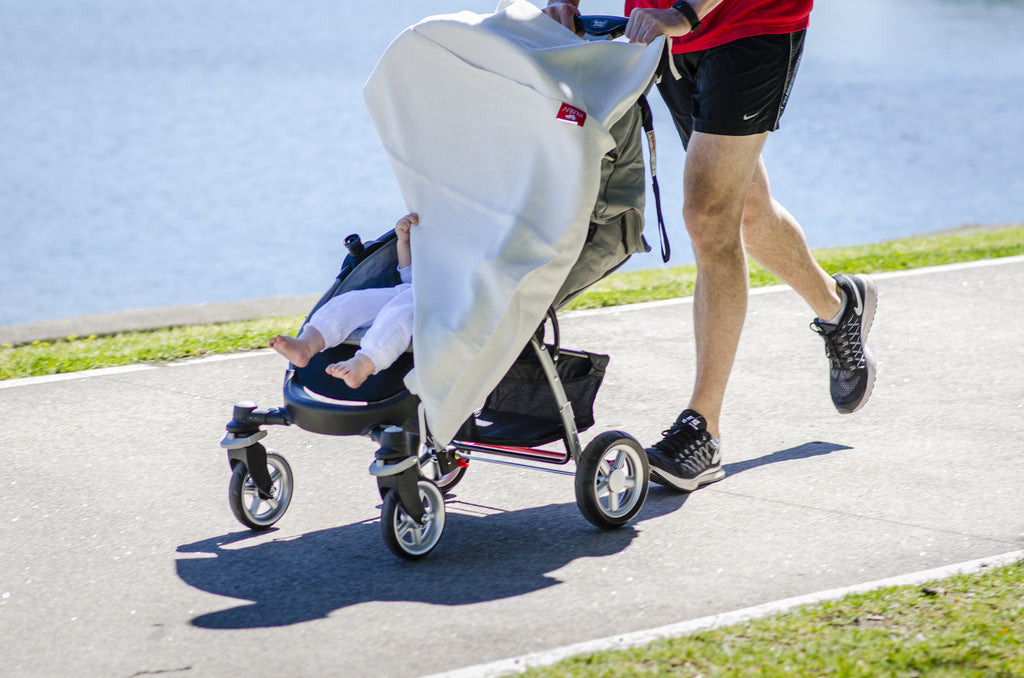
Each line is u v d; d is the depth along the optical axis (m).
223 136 87.56
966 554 11.20
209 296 45.44
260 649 9.65
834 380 15.44
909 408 15.96
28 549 11.98
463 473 13.51
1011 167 70.19
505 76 11.57
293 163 76.44
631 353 19.19
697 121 12.93
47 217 62.28
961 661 8.76
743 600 10.34
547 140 11.30
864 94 102.56
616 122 11.55
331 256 52.34
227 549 11.91
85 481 13.95
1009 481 13.17
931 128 85.31
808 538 11.75
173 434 15.68
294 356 11.77
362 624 10.05
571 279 11.90
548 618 10.09
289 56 140.25
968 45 141.12
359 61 135.38
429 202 12.14
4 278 49.94
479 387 11.07
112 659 9.57
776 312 21.45
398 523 11.35
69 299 46.22
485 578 11.02
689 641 9.35
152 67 129.88
